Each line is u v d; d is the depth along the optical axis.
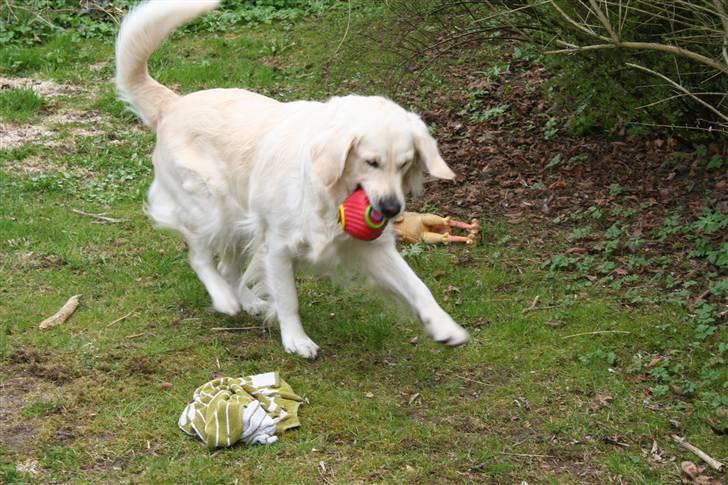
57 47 12.45
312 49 12.30
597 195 7.76
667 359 5.49
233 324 5.96
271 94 10.84
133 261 6.81
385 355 5.62
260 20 13.79
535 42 8.16
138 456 4.51
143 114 6.05
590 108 8.82
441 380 5.35
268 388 4.97
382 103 4.91
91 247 7.00
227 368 5.38
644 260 6.61
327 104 5.17
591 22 7.40
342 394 5.12
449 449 4.67
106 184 8.27
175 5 5.79
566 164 8.40
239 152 5.59
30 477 4.29
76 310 6.03
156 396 5.04
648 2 7.00
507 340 5.79
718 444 4.75
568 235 7.17
